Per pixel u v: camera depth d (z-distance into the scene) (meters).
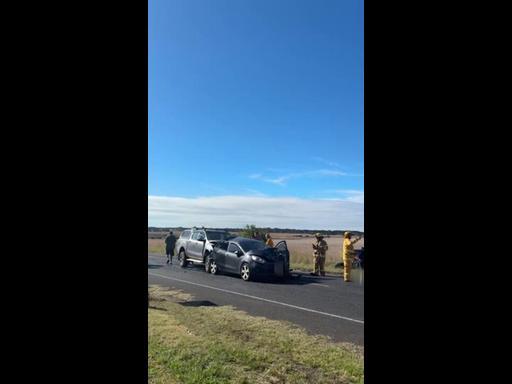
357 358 5.12
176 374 4.50
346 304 8.81
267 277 12.68
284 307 8.41
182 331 6.26
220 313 7.68
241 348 5.44
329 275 14.84
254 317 7.38
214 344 5.59
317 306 8.55
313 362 4.98
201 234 16.33
